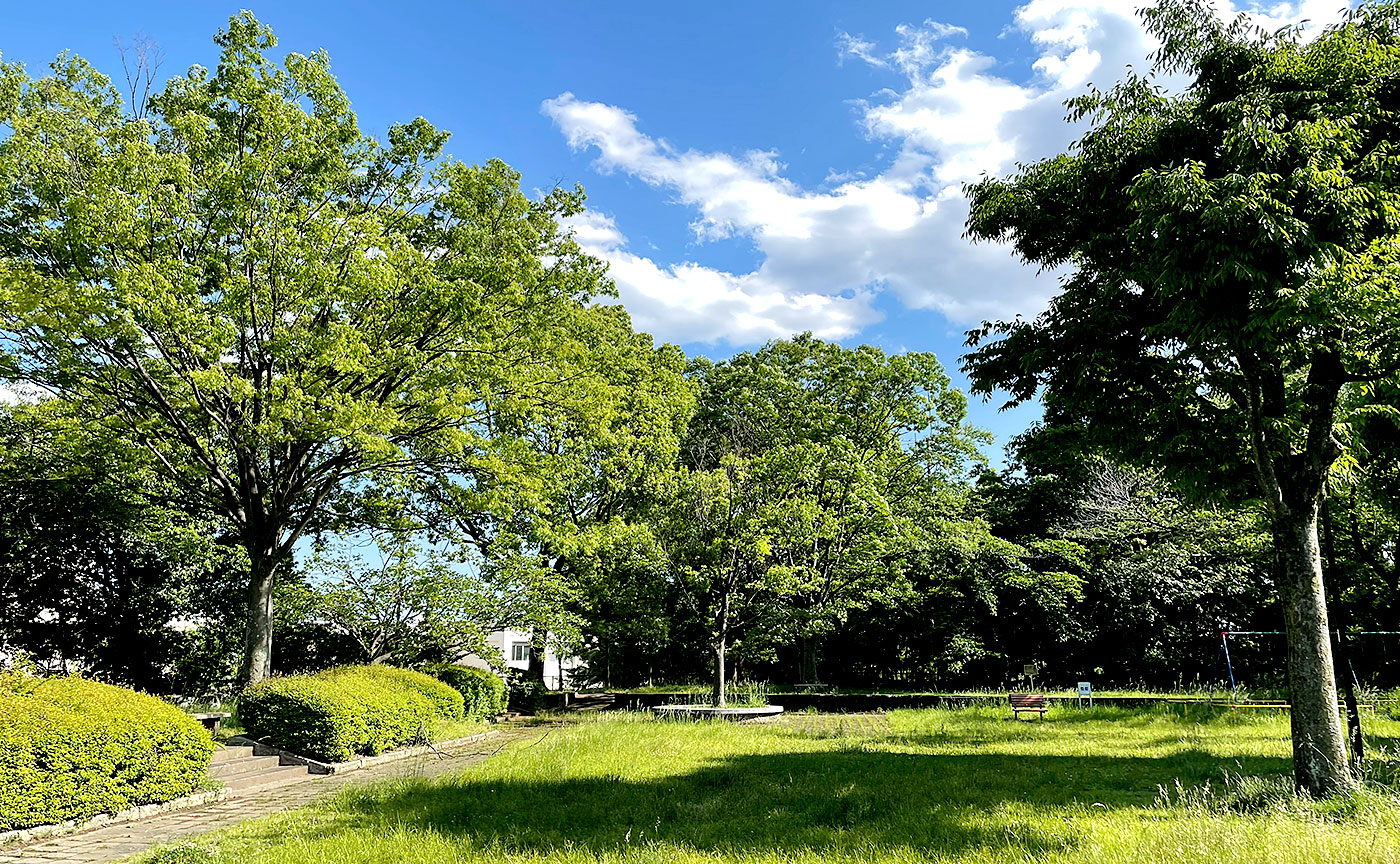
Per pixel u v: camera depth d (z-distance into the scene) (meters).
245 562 21.03
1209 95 8.82
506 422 18.11
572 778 9.72
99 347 14.08
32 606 19.83
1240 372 8.98
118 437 14.98
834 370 30.19
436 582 18.97
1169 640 25.83
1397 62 8.15
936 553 27.50
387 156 17.44
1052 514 30.48
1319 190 7.33
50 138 13.78
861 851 6.11
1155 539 25.38
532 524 19.84
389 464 17.19
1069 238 9.88
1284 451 8.52
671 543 21.62
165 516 19.47
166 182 14.12
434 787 9.20
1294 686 8.12
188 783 9.29
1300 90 8.24
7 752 7.42
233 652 21.45
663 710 19.41
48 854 7.04
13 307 12.76
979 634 28.98
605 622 22.52
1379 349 7.96
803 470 23.09
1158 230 7.72
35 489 18.22
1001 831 6.64
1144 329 8.41
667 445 23.88
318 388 14.58
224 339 13.41
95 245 13.34
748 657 24.84
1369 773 8.33
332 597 18.47
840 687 31.52
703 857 6.11
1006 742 13.58
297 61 16.17
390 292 15.02
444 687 16.03
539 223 18.12
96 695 8.88
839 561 24.55
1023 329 9.86
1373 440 9.39
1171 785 8.85
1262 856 5.34
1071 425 10.11
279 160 14.97
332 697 12.38
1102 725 15.70
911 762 11.05
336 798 8.88
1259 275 7.28
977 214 10.16
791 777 9.76
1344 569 21.39
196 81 15.88
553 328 17.97
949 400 29.30
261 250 14.35
